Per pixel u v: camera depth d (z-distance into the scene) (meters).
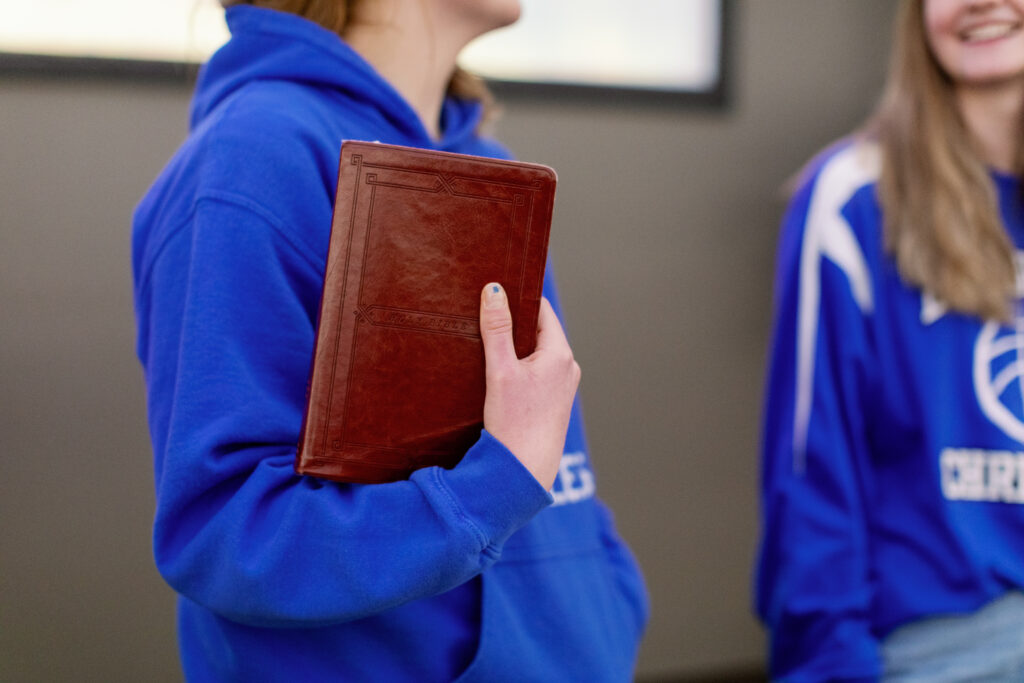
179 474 0.61
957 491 1.25
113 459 2.23
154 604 2.25
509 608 0.75
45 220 2.19
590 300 2.67
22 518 2.17
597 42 2.68
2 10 2.14
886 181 1.35
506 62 2.62
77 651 2.20
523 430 0.62
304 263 0.68
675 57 2.75
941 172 1.32
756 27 2.79
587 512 0.89
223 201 0.66
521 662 0.74
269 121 0.69
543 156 2.62
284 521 0.60
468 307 0.62
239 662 0.69
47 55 2.17
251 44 0.78
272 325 0.65
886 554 1.29
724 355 2.78
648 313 2.72
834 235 1.37
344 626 0.69
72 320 2.21
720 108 2.76
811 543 1.31
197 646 0.75
